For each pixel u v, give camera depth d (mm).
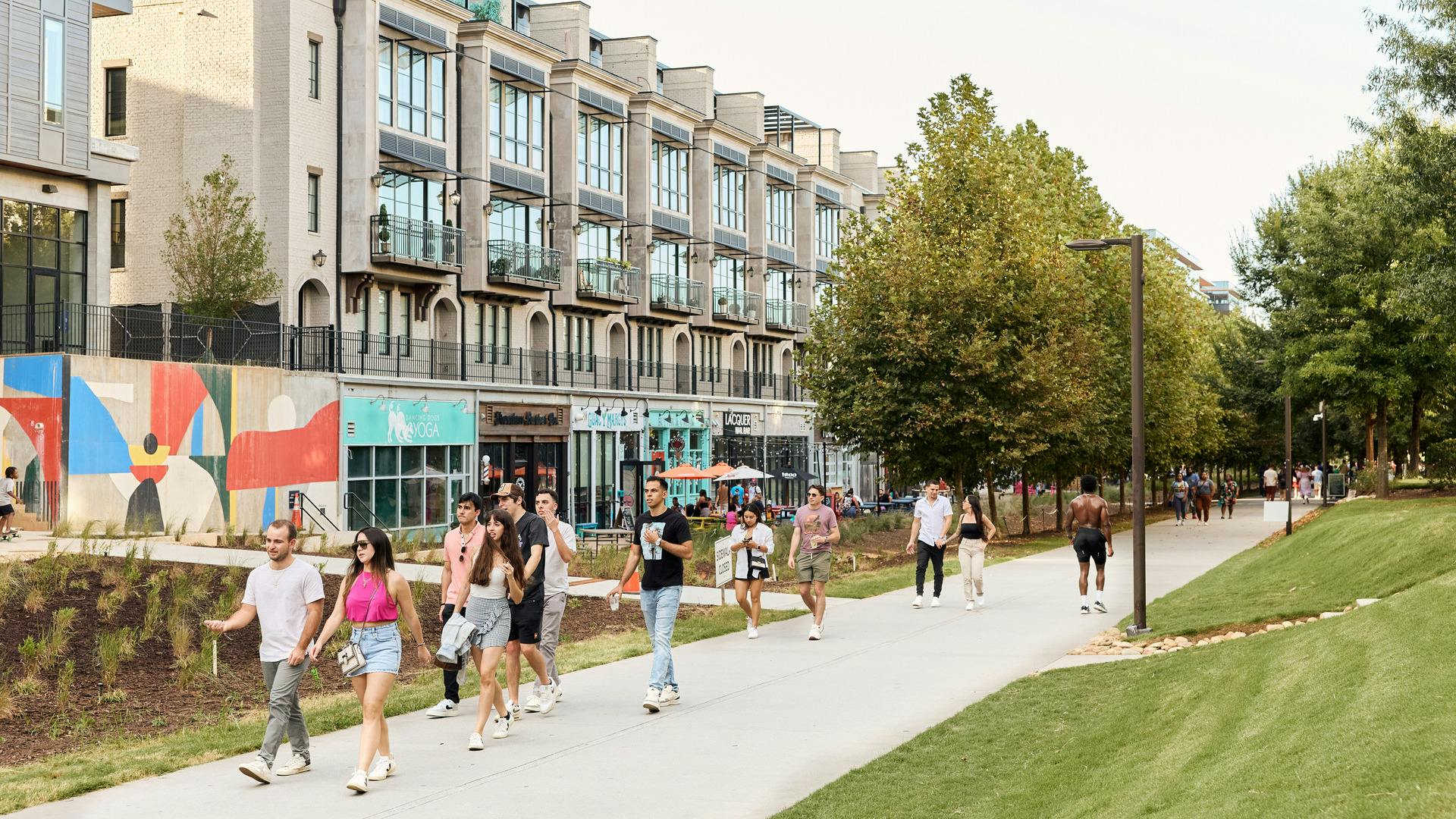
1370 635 10852
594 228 49344
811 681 14461
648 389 52938
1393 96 27562
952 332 36406
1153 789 8125
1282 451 76250
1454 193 27328
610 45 52625
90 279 31875
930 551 21609
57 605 17219
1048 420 36875
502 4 47969
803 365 39312
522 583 11383
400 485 37594
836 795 9391
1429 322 33406
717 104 63312
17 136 29531
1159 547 35062
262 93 36188
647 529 13102
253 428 32438
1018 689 13375
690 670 15305
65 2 30734
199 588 18688
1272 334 47906
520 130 44969
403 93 39438
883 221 39281
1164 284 48281
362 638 9953
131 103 37188
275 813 9070
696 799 9445
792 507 54062
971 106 39344
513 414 42406
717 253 58688
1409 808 6000
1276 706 9477
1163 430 49500
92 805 9297
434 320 41375
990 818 8430
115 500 28797
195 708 13523
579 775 10188
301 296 36969
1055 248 38781
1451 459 40188
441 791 9703
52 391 27859
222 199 33312
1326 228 40781
